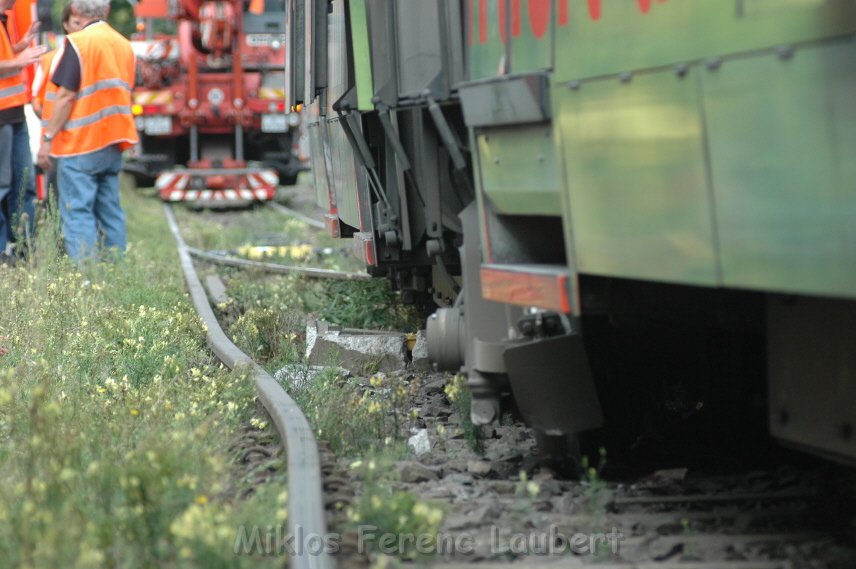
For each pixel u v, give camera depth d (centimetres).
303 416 2373
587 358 2148
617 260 1644
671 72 1496
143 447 1919
